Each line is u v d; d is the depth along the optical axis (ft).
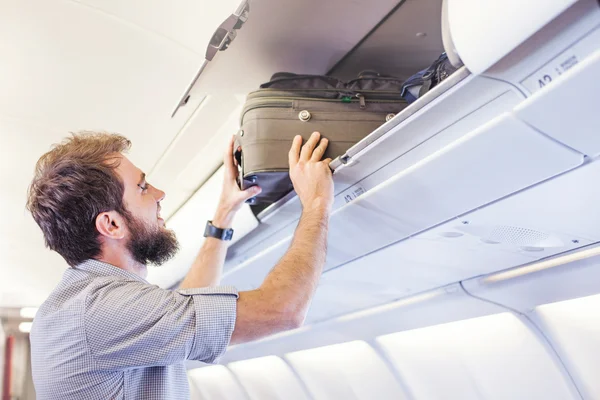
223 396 20.81
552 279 8.55
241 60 8.11
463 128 5.48
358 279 10.18
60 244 6.36
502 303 9.87
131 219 6.50
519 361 10.80
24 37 8.70
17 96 10.30
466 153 5.60
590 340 9.63
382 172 6.53
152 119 10.42
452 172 5.98
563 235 7.33
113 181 6.43
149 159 11.85
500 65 4.61
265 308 5.77
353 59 8.29
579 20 4.02
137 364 5.60
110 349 5.58
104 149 6.64
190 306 5.70
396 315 11.63
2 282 19.17
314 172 6.61
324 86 7.44
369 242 8.34
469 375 11.84
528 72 4.60
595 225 6.91
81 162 6.37
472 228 7.31
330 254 9.11
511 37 4.23
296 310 5.84
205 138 10.66
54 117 10.89
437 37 7.77
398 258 8.84
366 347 13.57
